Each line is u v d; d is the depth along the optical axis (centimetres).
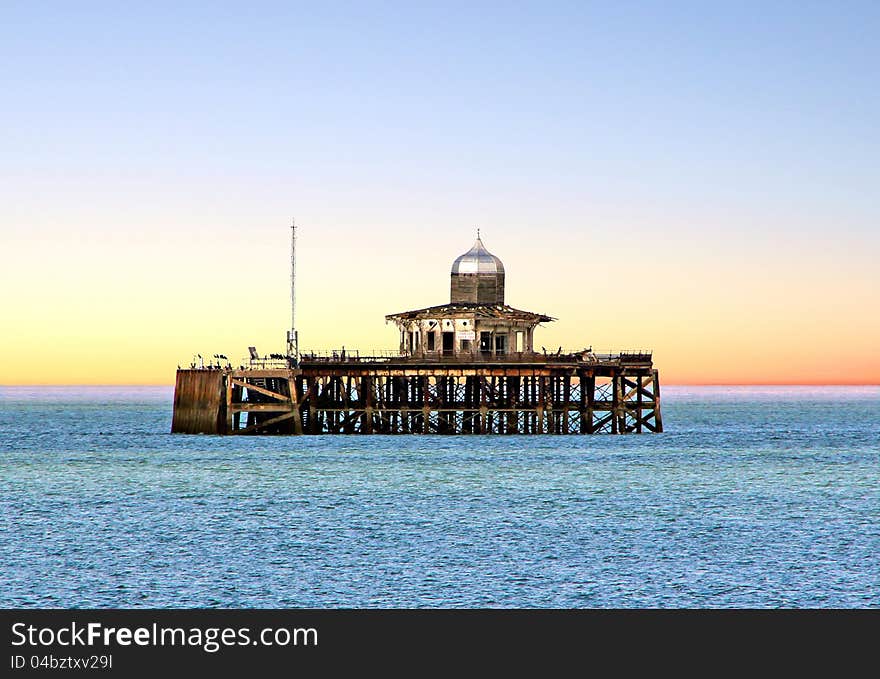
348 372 14562
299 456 13125
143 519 8869
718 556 7525
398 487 10569
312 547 7775
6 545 7856
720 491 10494
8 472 12100
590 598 6594
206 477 11344
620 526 8569
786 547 7800
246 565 7269
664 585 6831
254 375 14875
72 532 8325
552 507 9444
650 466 12488
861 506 9606
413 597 6606
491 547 7775
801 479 11500
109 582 6881
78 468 12400
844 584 6850
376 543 7906
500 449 13938
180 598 6581
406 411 14938
